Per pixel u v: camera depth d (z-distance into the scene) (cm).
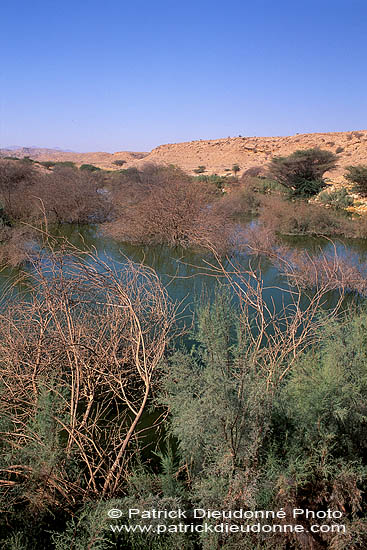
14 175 2073
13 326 369
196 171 4762
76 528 214
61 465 245
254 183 2727
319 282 744
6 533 226
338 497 223
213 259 1064
